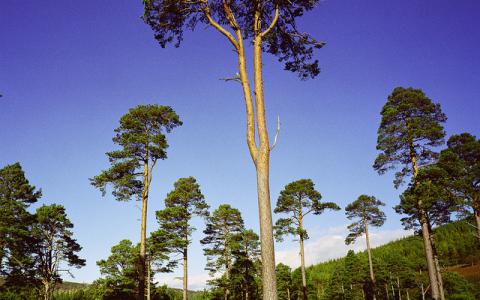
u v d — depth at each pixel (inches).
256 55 369.7
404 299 2610.7
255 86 356.5
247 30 420.2
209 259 1430.9
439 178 921.5
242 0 399.2
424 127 937.5
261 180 321.1
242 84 360.5
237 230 1462.8
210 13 402.6
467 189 952.3
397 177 979.9
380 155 977.5
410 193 944.9
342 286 2551.7
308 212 1274.6
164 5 402.0
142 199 818.2
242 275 1427.2
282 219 1268.5
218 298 1480.1
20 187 1312.7
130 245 1624.0
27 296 1240.8
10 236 1234.6
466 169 994.7
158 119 865.5
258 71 361.7
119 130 862.5
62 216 1294.3
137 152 842.2
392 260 2593.5
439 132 911.7
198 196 1262.3
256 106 348.8
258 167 326.0
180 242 1175.0
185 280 1189.1
